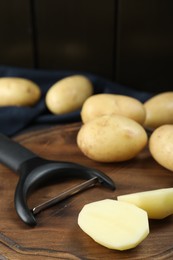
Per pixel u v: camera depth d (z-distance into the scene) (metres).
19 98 0.53
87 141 0.41
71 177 0.40
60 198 0.37
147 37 0.61
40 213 0.36
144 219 0.33
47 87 0.60
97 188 0.39
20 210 0.35
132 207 0.34
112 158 0.41
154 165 0.42
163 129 0.40
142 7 0.59
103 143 0.40
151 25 0.60
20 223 0.35
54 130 0.48
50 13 0.62
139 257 0.32
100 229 0.32
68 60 0.65
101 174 0.39
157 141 0.40
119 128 0.40
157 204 0.34
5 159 0.40
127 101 0.45
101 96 0.46
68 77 0.56
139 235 0.32
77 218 0.36
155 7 0.59
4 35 0.64
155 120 0.48
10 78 0.56
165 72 0.63
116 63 0.64
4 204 0.37
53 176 0.39
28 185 0.37
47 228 0.35
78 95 0.53
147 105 0.49
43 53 0.65
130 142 0.40
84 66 0.65
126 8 0.60
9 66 0.63
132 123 0.41
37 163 0.39
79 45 0.64
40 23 0.63
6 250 0.33
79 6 0.61
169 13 0.59
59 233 0.34
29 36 0.64
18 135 0.50
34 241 0.33
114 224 0.33
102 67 0.65
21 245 0.33
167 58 0.62
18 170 0.39
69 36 0.63
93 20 0.61
